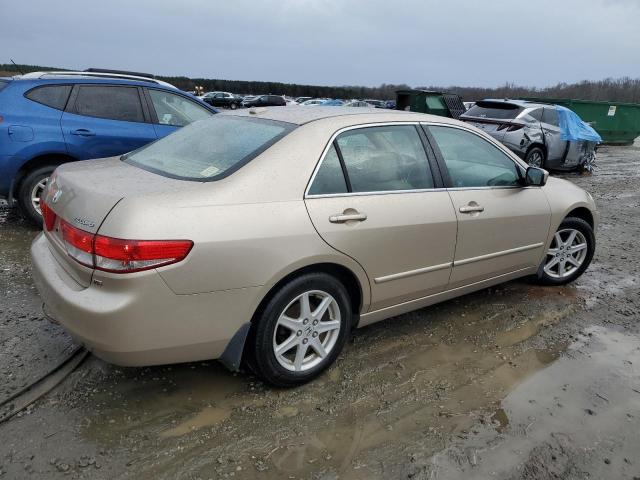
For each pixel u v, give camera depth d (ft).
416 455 8.25
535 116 38.60
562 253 15.28
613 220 25.81
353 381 10.19
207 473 7.64
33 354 10.34
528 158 38.24
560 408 9.71
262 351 9.05
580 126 41.22
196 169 9.37
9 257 15.60
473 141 12.56
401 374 10.55
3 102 17.24
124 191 8.35
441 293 12.03
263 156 9.16
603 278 16.90
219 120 11.50
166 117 20.62
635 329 13.25
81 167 10.28
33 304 12.52
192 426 8.61
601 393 10.28
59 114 18.07
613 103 65.72
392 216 10.26
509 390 10.22
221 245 8.13
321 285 9.51
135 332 7.84
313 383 10.04
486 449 8.47
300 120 10.23
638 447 8.75
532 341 12.30
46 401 8.99
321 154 9.64
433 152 11.55
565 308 14.24
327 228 9.28
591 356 11.74
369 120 10.71
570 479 7.95
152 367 10.16
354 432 8.72
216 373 10.11
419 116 11.76
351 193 9.89
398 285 10.83
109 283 7.73
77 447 7.98
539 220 13.69
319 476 7.70
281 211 8.82
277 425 8.77
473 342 12.09
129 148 19.52
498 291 15.20
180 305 8.03
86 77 19.04
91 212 8.11
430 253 11.14
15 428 8.29
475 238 12.03
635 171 46.16
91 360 10.27
